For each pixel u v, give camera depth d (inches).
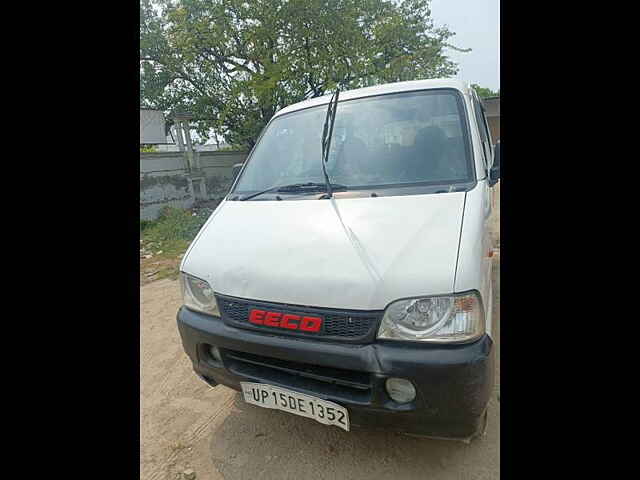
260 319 71.2
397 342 62.0
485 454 80.0
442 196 77.7
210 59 482.6
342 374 66.9
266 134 119.3
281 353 68.6
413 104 98.6
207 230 94.1
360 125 100.2
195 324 80.8
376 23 490.9
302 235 75.9
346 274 65.1
